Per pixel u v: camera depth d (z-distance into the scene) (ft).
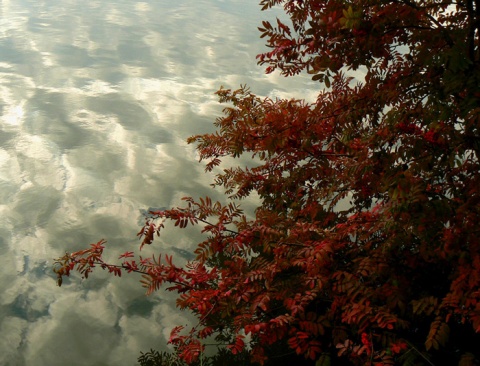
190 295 7.88
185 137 16.14
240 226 8.43
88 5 31.73
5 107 17.43
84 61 22.26
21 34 25.36
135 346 8.56
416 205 6.84
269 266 7.86
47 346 8.50
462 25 8.34
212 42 26.00
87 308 9.34
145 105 18.29
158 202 12.78
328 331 8.25
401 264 7.82
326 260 7.65
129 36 26.13
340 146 8.86
